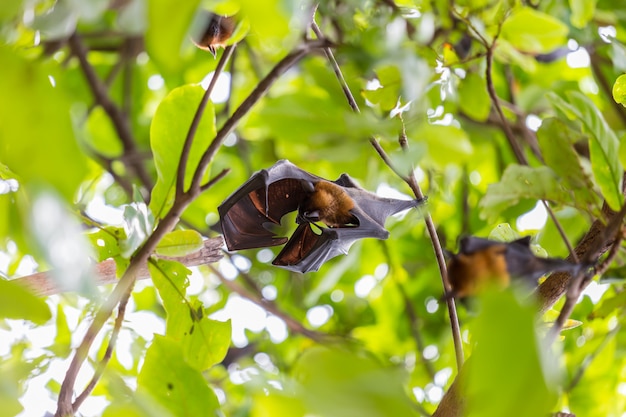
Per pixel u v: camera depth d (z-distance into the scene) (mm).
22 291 10789
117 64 12578
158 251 11305
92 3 10781
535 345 9945
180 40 10703
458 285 10945
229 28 11219
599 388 12023
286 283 13734
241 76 12523
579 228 11930
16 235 11227
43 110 10164
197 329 11422
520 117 12383
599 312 11125
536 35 11781
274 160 12406
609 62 12242
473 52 11891
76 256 10305
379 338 13250
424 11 11695
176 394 11234
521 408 10211
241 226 11414
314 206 11367
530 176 11281
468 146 11516
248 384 11109
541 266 10977
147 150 12609
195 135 11367
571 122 11641
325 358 10812
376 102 11414
